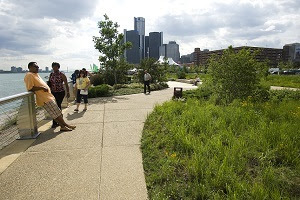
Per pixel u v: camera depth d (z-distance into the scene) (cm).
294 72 5800
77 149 457
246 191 280
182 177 331
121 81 2202
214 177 315
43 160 404
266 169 328
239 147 402
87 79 862
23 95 478
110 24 1756
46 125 646
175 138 461
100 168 373
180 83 2892
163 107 792
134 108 910
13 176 346
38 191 307
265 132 468
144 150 442
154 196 287
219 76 984
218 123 553
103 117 744
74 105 1002
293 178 322
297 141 432
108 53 1770
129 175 350
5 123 520
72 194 301
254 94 977
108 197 295
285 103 906
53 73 654
